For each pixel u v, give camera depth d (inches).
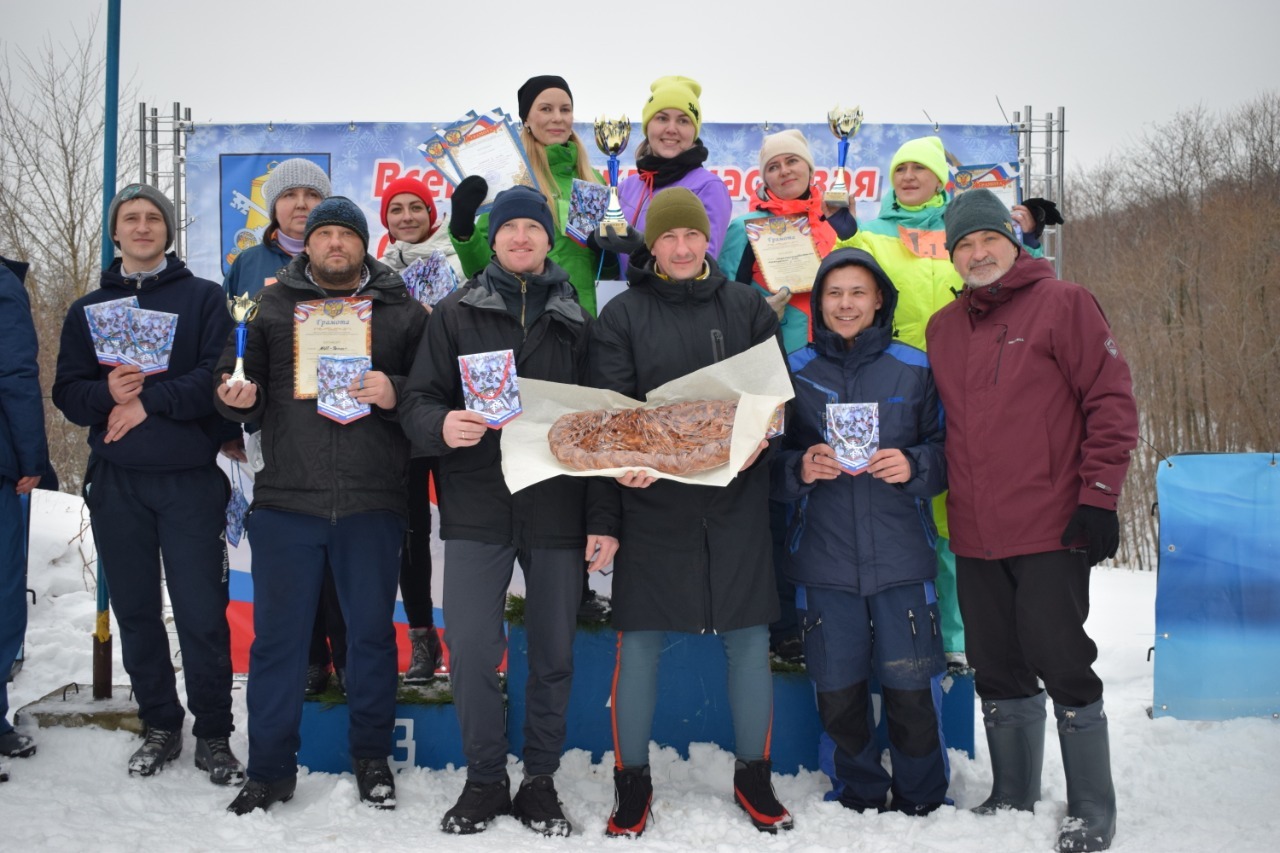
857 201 218.1
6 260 147.1
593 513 125.5
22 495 157.6
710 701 145.5
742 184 217.2
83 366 139.9
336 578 132.5
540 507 124.6
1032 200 157.3
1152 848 116.4
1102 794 119.7
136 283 141.7
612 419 123.6
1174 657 169.2
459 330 127.4
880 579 127.3
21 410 139.4
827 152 217.5
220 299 144.5
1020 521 121.0
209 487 140.6
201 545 139.6
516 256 127.2
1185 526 170.4
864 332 132.6
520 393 126.0
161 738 142.7
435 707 143.7
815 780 141.6
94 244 487.8
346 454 128.2
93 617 227.9
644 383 130.0
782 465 131.1
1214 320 690.8
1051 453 121.3
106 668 159.0
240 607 198.7
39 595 240.4
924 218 158.7
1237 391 675.4
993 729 130.0
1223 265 690.8
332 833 119.0
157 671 141.9
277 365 129.8
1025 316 124.1
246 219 210.4
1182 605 169.6
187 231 210.2
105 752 144.0
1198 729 163.0
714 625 123.5
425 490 158.6
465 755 125.5
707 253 151.1
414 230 171.5
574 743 145.8
